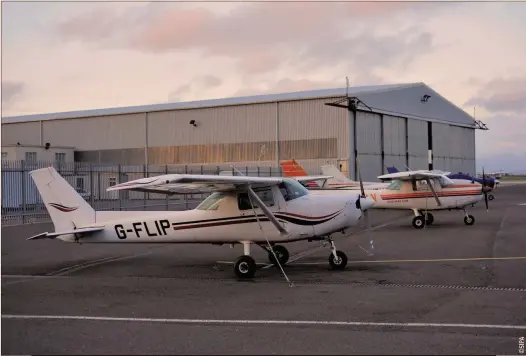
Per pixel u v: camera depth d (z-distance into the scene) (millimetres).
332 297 8961
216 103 45969
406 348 6070
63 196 12539
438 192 21531
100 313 8078
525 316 7492
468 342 6273
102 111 51500
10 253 15211
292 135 42781
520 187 76375
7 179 24656
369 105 43031
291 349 6117
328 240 12109
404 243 16562
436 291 9352
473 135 63031
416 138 50219
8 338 6789
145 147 47812
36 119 52406
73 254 14945
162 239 12109
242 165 44438
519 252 14133
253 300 8852
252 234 11672
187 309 8266
